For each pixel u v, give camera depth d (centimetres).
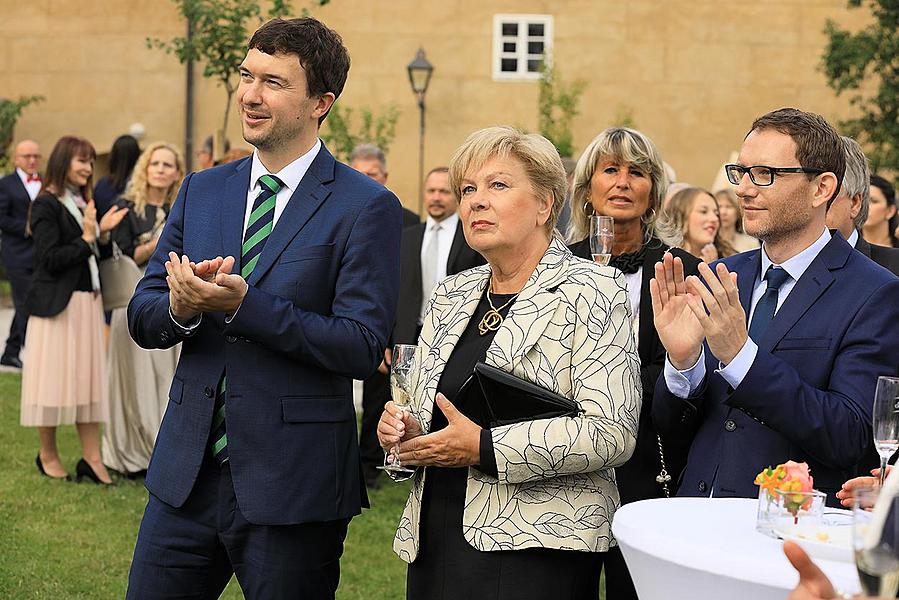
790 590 248
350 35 2219
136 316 368
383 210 369
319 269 362
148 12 2241
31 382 777
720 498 324
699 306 329
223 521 361
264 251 363
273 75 361
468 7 2230
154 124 2250
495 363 337
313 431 361
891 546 215
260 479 355
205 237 372
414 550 341
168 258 381
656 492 416
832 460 328
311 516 358
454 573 335
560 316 337
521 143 347
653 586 274
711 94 2236
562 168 352
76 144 772
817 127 346
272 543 358
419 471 346
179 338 360
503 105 2236
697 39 2231
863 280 343
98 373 788
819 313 343
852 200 423
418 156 2231
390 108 2119
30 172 1249
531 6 2228
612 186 451
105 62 2245
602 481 338
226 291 340
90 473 788
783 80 2233
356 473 375
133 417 795
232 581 612
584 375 332
